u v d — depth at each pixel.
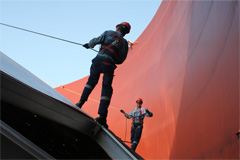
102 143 2.87
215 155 7.77
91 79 3.76
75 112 2.53
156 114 12.60
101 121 3.29
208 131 8.56
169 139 10.80
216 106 8.52
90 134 2.88
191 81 10.90
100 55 3.67
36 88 2.22
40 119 3.45
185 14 13.92
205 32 10.88
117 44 3.72
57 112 2.41
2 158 1.55
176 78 12.38
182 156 9.51
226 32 9.21
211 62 9.77
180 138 10.09
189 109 10.22
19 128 3.50
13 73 2.26
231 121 7.50
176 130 10.50
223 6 9.74
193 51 11.58
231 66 8.27
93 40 3.80
